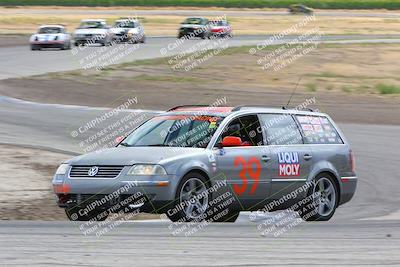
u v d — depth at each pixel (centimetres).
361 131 4866
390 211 2811
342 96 6775
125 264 1535
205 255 1655
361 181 3438
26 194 2858
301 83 7769
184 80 7544
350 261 1628
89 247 1719
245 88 7119
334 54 10369
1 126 4694
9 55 9325
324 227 2175
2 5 19462
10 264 1510
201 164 2225
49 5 19938
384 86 7456
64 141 4234
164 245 1772
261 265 1558
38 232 1925
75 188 2214
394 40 13338
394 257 1686
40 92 6444
